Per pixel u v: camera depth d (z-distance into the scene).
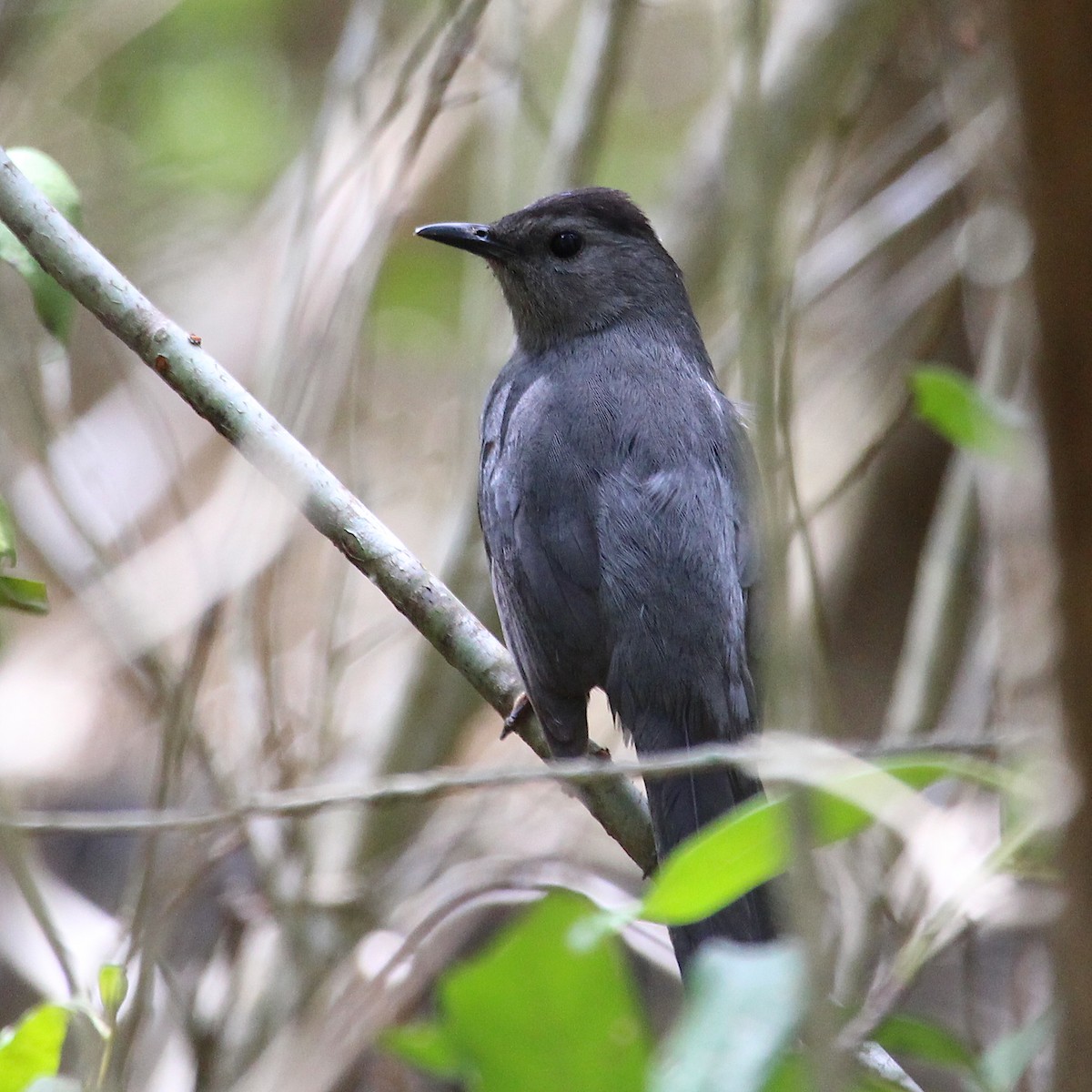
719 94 13.26
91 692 15.02
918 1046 5.55
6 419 12.70
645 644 8.17
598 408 8.90
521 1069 5.86
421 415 16.38
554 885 7.01
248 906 10.91
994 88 9.76
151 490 15.25
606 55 12.22
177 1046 10.93
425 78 13.05
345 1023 9.09
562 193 10.13
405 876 11.73
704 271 12.93
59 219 7.29
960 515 11.16
